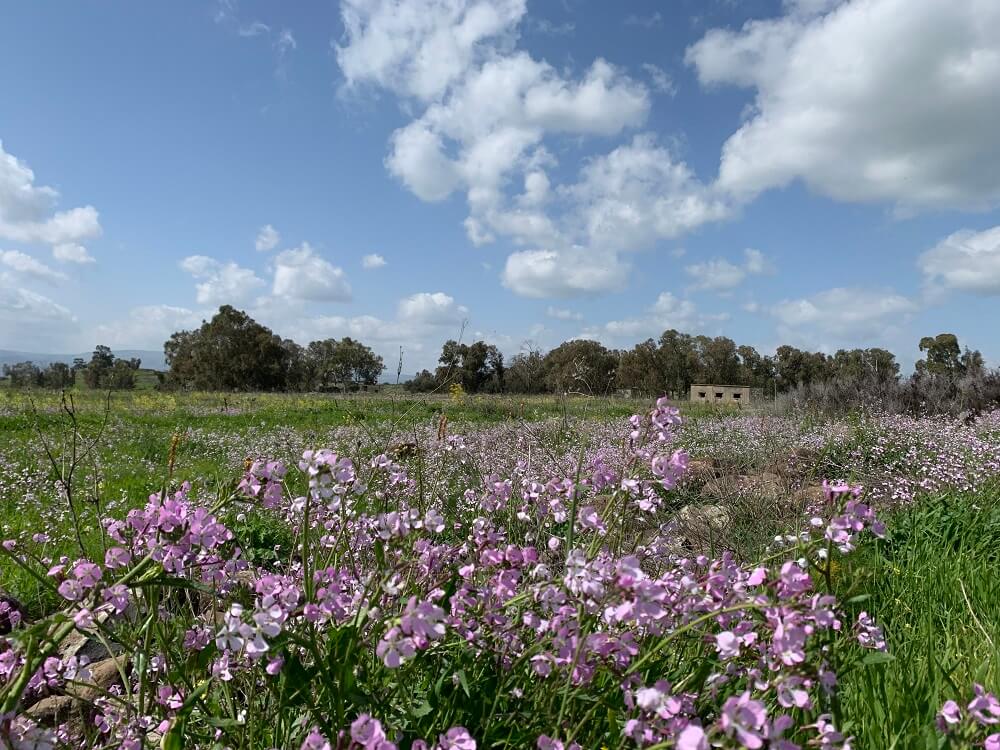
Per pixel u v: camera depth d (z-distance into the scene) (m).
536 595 1.74
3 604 2.79
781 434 11.04
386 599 1.95
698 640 1.94
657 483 2.31
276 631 1.50
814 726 1.53
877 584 3.61
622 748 1.62
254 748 1.82
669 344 60.59
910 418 13.61
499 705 1.93
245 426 17.00
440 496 4.09
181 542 1.79
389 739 1.66
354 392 19.83
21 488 7.13
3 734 1.37
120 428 13.82
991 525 4.78
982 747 1.65
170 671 1.92
